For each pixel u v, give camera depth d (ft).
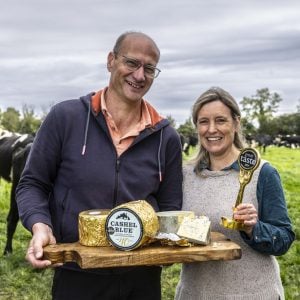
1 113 205.26
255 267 9.06
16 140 26.53
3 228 27.20
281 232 8.70
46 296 17.48
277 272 9.34
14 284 18.66
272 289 9.11
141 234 7.22
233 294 9.00
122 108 8.78
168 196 9.26
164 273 19.44
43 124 8.84
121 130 8.85
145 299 8.73
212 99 9.24
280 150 147.23
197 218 7.75
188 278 9.37
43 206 8.38
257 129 274.98
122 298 8.57
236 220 8.16
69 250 7.41
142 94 8.71
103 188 8.46
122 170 8.62
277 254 8.83
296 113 282.56
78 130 8.66
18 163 22.34
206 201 9.29
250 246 8.87
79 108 8.78
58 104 8.89
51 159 8.66
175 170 9.24
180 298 9.46
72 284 8.48
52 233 8.20
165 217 7.70
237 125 9.58
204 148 9.68
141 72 8.51
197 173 9.57
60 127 8.66
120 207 7.30
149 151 8.91
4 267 20.21
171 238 7.40
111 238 7.34
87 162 8.52
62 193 8.59
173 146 9.16
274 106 288.10
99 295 8.48
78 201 8.48
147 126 8.83
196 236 7.46
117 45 8.68
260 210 9.00
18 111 208.54
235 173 9.30
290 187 46.39
